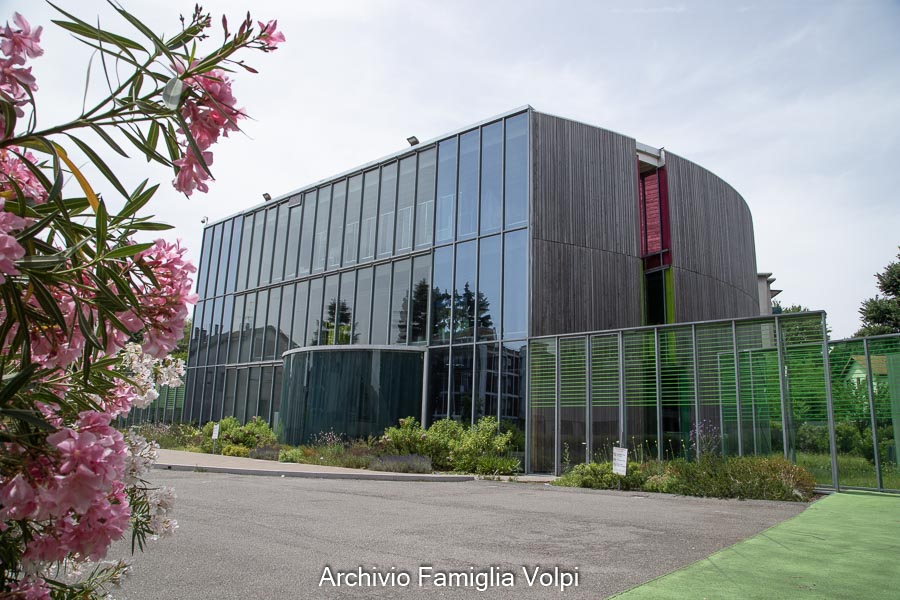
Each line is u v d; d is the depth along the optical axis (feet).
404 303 70.95
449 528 25.44
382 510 30.66
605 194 66.13
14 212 5.29
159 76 5.42
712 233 76.13
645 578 17.06
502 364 60.29
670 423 50.21
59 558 4.75
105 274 5.65
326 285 82.17
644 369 52.16
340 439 64.28
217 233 106.83
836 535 24.36
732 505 34.73
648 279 71.26
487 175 65.72
